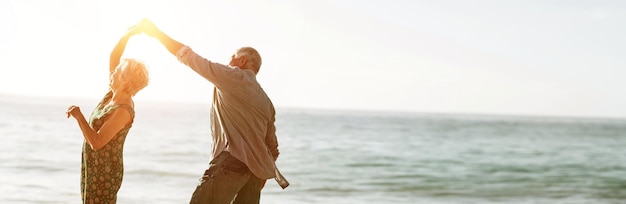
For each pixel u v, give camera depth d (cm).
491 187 1560
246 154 416
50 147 2206
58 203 974
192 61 416
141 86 419
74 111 393
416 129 6412
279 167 1958
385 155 2688
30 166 1543
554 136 5606
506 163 2469
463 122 10625
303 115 12625
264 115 425
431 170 2044
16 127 3391
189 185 1293
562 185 1647
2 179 1245
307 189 1357
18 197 1020
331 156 2505
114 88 417
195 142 2906
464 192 1435
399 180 1669
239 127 418
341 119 9925
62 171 1445
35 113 5781
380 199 1252
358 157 2502
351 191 1365
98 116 413
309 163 2141
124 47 433
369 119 10919
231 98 416
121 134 418
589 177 1911
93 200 413
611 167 2338
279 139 3706
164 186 1267
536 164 2448
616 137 5594
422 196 1340
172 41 426
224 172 412
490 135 5394
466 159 2639
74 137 2747
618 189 1557
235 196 430
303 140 3662
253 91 419
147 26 427
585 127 9750
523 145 3900
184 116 8675
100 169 413
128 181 1344
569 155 3044
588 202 1297
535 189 1531
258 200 438
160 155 2155
